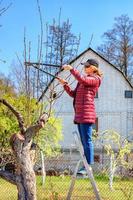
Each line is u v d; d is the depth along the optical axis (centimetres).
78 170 780
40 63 793
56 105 4147
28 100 805
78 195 1198
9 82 2694
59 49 860
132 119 4203
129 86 4238
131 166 2077
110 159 1992
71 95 759
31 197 717
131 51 4934
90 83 730
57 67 796
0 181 1673
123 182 1611
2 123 2358
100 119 4212
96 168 2841
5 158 1580
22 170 721
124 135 4172
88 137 730
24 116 802
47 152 2733
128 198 1002
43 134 2634
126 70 4944
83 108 731
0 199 1209
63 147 3994
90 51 4191
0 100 757
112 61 4969
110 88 4238
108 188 1522
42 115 752
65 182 1603
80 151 732
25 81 812
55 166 2644
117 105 4222
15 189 1473
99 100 4225
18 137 733
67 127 4131
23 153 726
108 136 2350
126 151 2147
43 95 800
